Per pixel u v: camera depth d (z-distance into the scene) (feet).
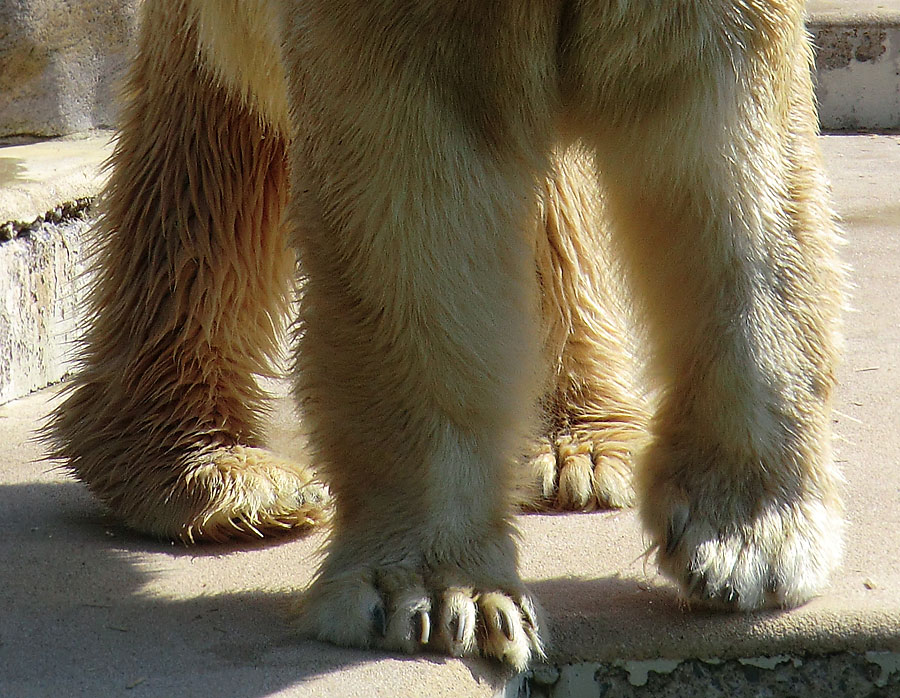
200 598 21.81
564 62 21.34
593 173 21.81
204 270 22.91
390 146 21.08
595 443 22.98
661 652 21.42
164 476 22.63
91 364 23.13
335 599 21.30
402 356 21.22
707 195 21.31
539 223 22.91
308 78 21.27
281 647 21.27
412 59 21.03
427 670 21.07
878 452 22.99
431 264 21.13
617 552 22.13
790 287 21.45
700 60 21.11
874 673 21.39
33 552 22.34
